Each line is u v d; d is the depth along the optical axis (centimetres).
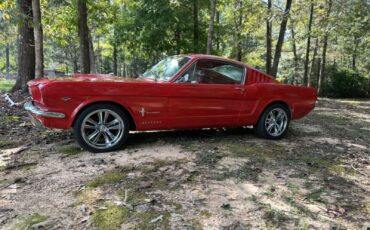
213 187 387
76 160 454
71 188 368
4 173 407
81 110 471
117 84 482
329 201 371
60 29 1614
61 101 455
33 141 539
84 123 475
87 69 1325
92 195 354
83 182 384
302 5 1866
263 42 2412
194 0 1745
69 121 466
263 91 603
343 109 1348
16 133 588
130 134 598
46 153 481
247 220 320
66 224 299
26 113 770
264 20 1560
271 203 356
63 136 570
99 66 3434
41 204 332
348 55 2653
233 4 1948
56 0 1468
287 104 634
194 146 543
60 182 383
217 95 556
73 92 458
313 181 425
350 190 405
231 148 545
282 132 638
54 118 456
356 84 2744
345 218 336
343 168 485
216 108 560
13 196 347
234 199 361
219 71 572
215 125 571
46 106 450
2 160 450
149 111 506
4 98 995
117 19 1812
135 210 326
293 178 431
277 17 1471
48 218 307
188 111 535
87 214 316
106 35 2358
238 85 584
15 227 292
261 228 307
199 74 552
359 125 903
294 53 2717
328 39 2327
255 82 604
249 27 1680
